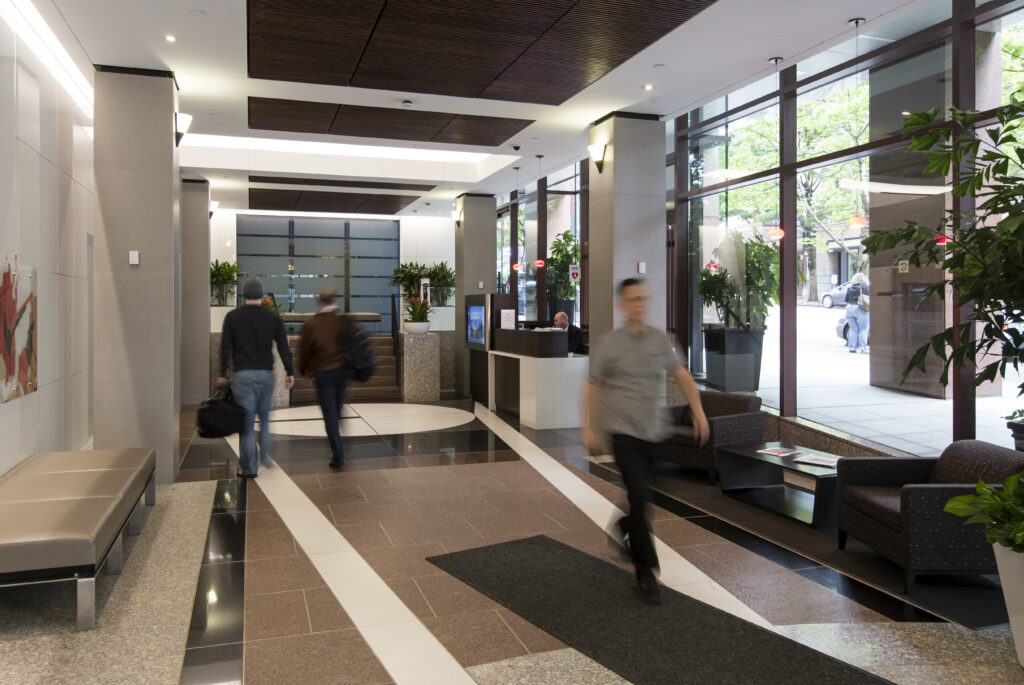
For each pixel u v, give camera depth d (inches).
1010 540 123.0
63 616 150.5
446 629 144.8
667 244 426.3
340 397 294.7
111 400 269.6
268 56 268.1
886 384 275.1
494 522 218.5
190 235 505.4
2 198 204.8
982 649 135.4
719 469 250.1
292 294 776.9
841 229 296.4
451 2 221.8
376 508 233.6
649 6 225.8
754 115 348.8
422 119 363.9
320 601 159.0
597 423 162.6
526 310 612.1
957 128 231.9
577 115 358.6
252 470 276.2
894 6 227.8
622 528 164.6
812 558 185.9
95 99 271.1
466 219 576.7
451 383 583.2
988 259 132.6
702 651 134.4
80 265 297.3
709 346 398.9
